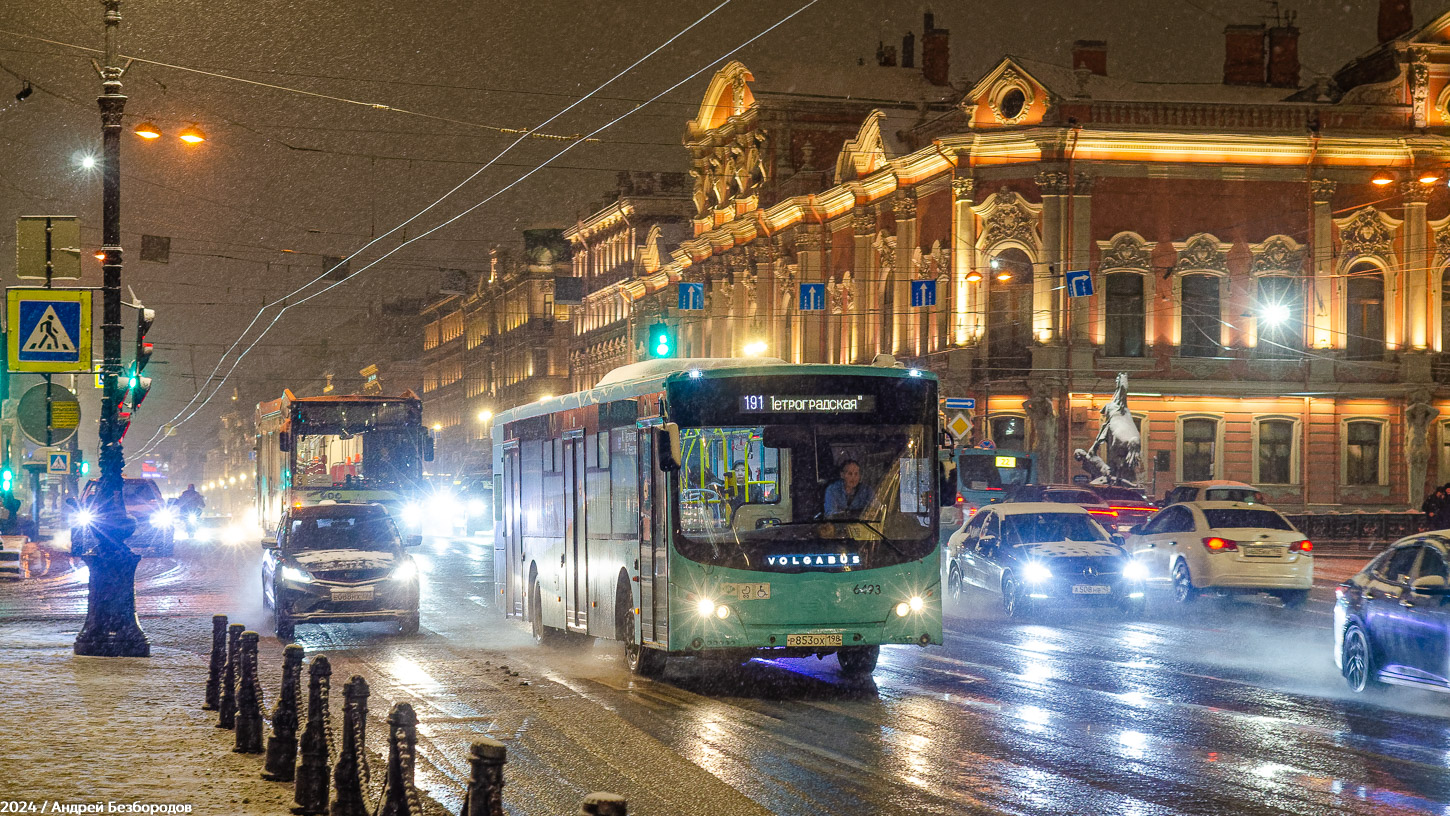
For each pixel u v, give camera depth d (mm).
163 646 20266
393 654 19344
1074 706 13539
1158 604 26250
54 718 12727
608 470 17344
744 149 68250
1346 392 49938
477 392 117250
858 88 66375
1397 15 53250
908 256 54125
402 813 7039
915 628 15219
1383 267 50125
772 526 15078
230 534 82625
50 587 34094
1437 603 12859
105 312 18688
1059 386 48812
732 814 9047
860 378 15531
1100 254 49406
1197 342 49875
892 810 9141
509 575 22922
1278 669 16328
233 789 9484
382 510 23859
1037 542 24359
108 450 18828
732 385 15250
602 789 9859
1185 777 10094
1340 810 9023
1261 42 55375
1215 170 49625
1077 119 49188
